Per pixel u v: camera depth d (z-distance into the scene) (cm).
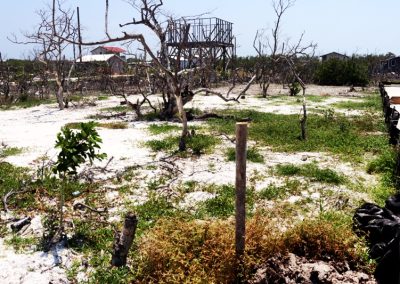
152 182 905
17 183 866
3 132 1507
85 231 652
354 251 550
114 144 1262
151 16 1141
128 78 3338
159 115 1764
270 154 1152
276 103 2320
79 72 3244
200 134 1366
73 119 1806
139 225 679
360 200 792
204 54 1714
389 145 1195
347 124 1550
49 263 577
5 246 622
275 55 2752
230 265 516
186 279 503
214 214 732
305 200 794
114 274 512
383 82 2912
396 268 504
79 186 859
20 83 2936
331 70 3888
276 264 518
